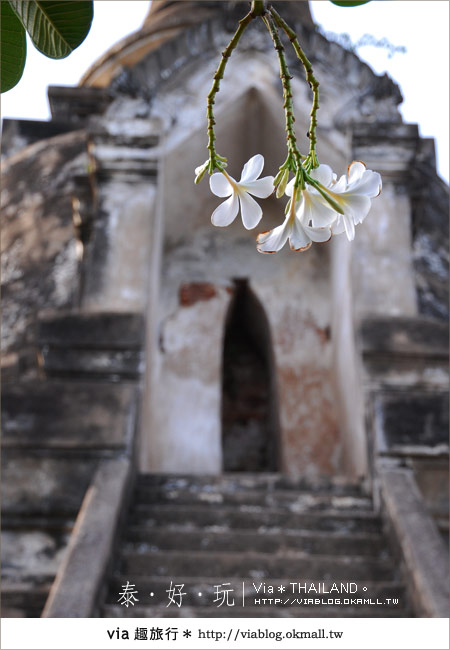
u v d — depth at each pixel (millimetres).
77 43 1933
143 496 5684
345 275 7012
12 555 5344
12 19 1924
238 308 8633
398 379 6000
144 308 6438
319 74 7109
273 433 8102
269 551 5086
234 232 8391
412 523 4914
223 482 5914
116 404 5812
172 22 11844
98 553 4492
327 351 7953
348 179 1674
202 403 7730
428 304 8508
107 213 6793
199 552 5055
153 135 6938
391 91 7059
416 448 5668
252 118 7445
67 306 8727
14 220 9844
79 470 5586
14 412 5746
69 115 11336
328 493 5883
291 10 9836
